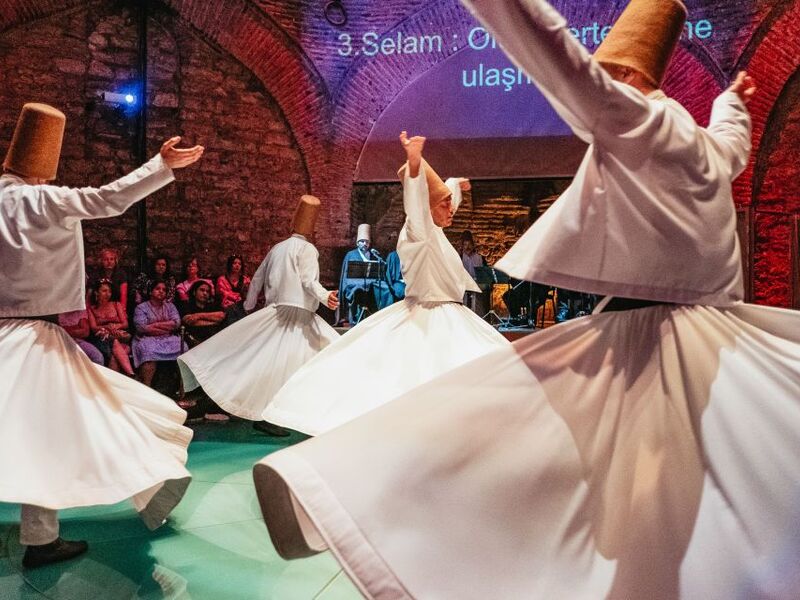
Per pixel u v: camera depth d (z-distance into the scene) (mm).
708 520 1663
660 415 1766
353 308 9648
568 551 1698
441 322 4410
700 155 1871
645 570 1666
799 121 10031
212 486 4328
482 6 1699
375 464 1688
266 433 6129
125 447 2971
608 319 1890
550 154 10609
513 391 1794
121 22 9500
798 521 1608
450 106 10797
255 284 6266
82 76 9312
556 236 1872
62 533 3406
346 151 10844
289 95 10516
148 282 8148
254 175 10406
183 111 9906
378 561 1608
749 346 1774
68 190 3027
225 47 10094
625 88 1826
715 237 1855
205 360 5844
